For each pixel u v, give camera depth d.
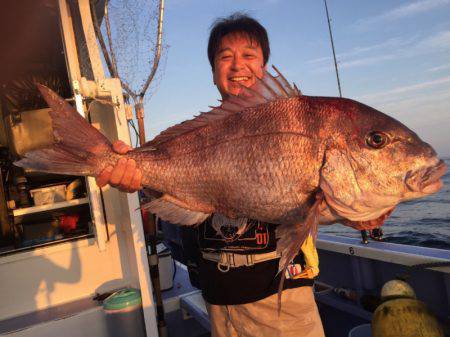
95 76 2.93
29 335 2.79
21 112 3.35
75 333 2.90
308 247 1.86
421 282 2.93
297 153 1.58
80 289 3.33
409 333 2.02
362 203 1.52
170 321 3.49
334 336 3.01
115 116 2.94
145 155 1.85
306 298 1.87
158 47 2.89
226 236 1.89
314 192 1.56
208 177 1.74
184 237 2.80
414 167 1.49
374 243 3.25
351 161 1.53
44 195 3.46
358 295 3.32
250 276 1.86
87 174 1.83
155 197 1.98
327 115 1.58
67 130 1.84
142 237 2.98
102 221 3.04
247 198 1.67
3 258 3.12
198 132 1.80
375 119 1.54
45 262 3.24
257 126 1.67
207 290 2.01
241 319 1.92
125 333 2.89
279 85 1.71
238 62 2.27
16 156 3.40
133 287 3.42
